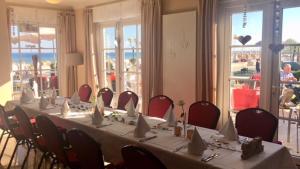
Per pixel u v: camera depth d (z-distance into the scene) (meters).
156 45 5.25
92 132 3.27
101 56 6.90
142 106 5.62
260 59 4.09
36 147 3.58
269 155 2.33
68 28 7.03
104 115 3.82
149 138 2.80
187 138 2.75
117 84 6.62
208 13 4.39
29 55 6.57
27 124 3.41
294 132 3.88
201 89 4.58
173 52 5.00
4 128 4.27
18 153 4.43
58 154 3.02
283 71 3.88
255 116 3.10
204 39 4.48
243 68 4.30
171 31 4.99
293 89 3.81
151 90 5.41
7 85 5.63
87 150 2.40
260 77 4.11
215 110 3.47
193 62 4.70
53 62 6.99
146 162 1.94
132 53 6.21
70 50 7.10
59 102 4.86
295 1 3.66
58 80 7.10
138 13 5.63
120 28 6.38
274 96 3.99
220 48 4.47
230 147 2.52
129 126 3.27
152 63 5.33
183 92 4.91
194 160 2.26
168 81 5.14
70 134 2.52
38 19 6.56
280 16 3.81
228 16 4.36
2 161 4.12
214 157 2.30
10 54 5.94
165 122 3.43
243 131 3.15
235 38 4.34
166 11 5.11
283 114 3.95
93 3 6.57
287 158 2.53
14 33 6.17
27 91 5.09
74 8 7.09
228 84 4.49
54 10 6.82
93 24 6.73
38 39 6.68
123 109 4.54
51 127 2.86
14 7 6.15
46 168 3.81
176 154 2.39
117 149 2.98
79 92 5.73
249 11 4.11
